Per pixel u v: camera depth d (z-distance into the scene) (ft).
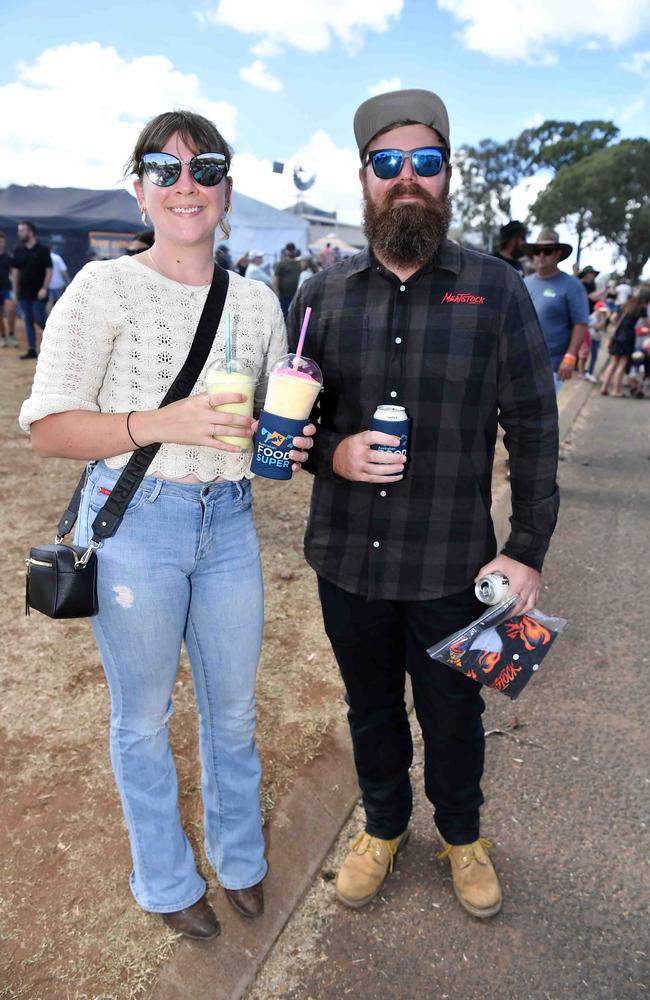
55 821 7.18
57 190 56.39
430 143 5.65
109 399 5.35
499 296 5.72
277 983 6.16
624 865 7.46
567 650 11.57
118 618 5.40
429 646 6.30
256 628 5.98
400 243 5.45
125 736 5.81
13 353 35.27
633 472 22.07
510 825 7.96
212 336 5.34
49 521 14.21
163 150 5.08
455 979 6.22
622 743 9.36
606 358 53.31
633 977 6.26
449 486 5.99
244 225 58.90
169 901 6.09
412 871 7.36
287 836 7.36
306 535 6.75
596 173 178.70
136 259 5.35
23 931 6.05
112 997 5.59
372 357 5.93
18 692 9.15
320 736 8.66
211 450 5.39
